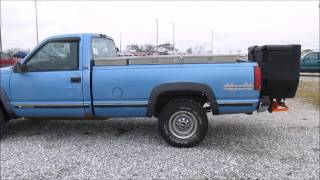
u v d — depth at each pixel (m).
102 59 5.75
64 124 7.36
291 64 5.54
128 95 5.67
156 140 6.16
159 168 4.82
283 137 6.34
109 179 4.46
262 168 4.80
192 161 5.08
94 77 5.71
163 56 5.66
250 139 6.20
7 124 7.29
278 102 5.79
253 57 6.06
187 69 5.55
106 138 6.30
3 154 5.42
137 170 4.75
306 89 14.05
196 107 5.61
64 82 5.80
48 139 6.25
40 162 5.06
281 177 4.50
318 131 6.78
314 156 5.28
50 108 5.92
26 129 6.95
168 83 5.55
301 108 9.45
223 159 5.16
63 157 5.28
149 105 5.64
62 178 4.49
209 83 5.50
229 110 5.57
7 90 5.99
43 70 5.90
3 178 4.48
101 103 5.76
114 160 5.14
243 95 5.50
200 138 5.66
